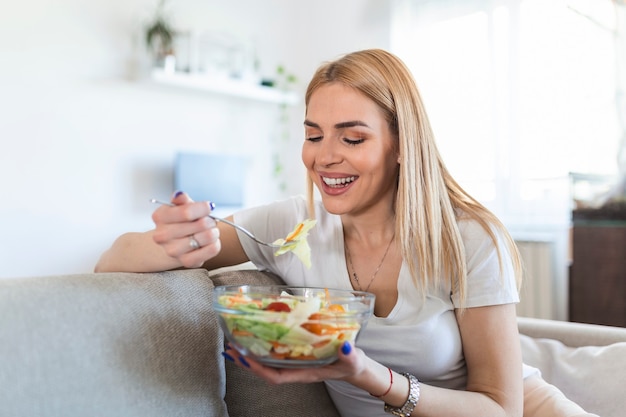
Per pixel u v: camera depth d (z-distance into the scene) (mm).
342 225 1178
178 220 842
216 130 3697
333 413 1178
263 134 3973
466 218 1115
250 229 1193
